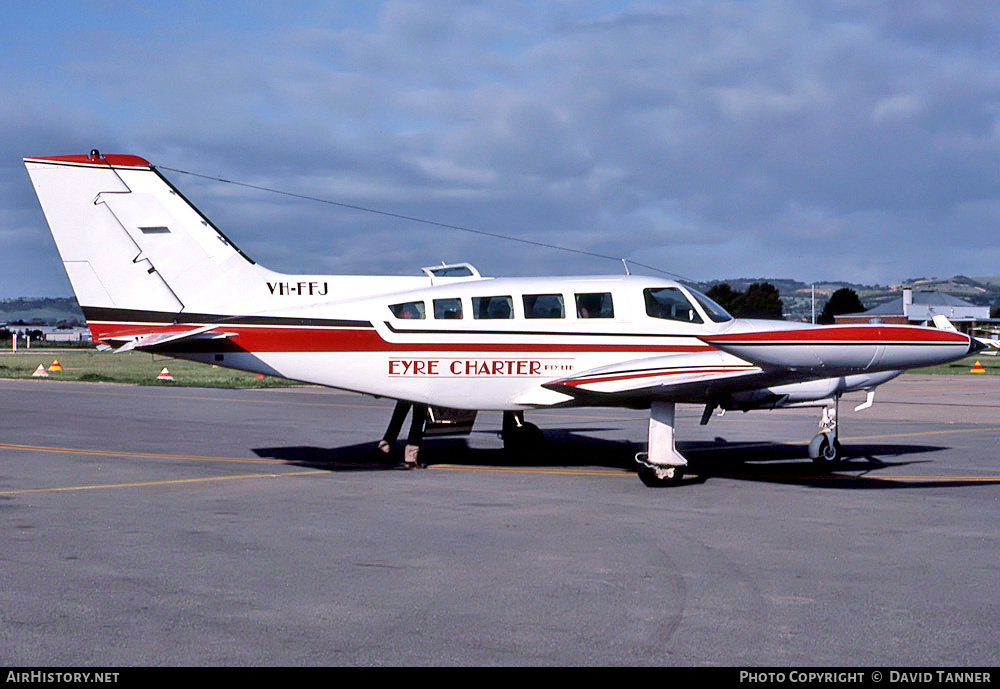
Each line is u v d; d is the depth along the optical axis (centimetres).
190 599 577
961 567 659
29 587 603
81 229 1111
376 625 527
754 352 997
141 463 1216
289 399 2398
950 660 472
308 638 505
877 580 624
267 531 782
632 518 845
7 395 2494
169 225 1121
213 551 707
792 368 1006
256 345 1120
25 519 833
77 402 2262
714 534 774
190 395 2530
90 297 1113
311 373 1128
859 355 997
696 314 1180
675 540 750
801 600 577
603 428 1761
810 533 778
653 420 1055
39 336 14200
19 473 1122
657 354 1163
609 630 519
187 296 1122
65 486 1024
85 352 7569
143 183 1119
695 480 1095
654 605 566
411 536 763
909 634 511
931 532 784
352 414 1972
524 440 1359
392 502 928
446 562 673
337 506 904
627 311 1165
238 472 1141
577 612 552
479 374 1139
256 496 962
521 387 1154
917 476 1128
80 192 1110
